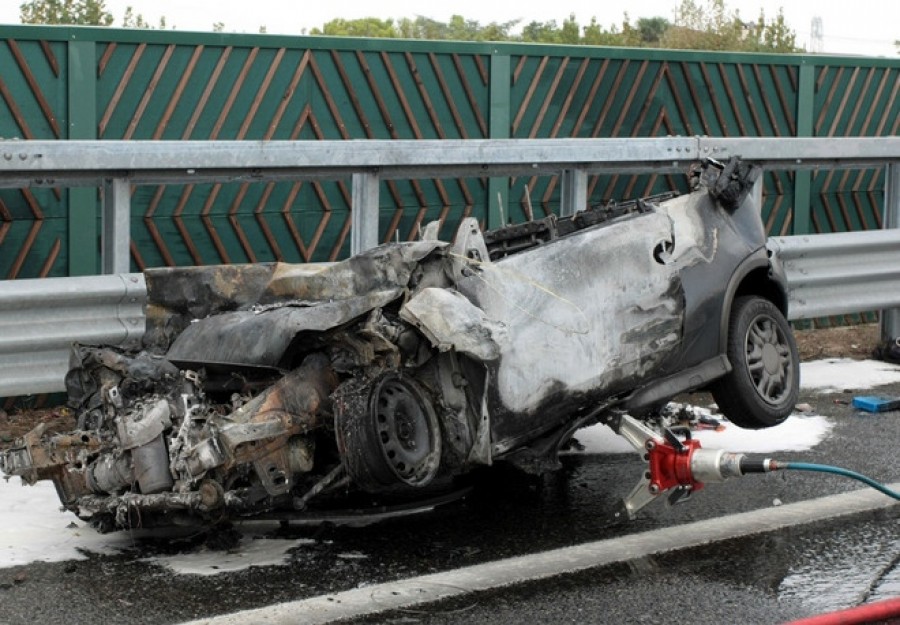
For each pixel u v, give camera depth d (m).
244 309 7.62
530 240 8.12
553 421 7.32
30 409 10.26
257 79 11.39
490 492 8.09
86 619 6.00
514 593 6.30
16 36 10.34
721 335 8.20
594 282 7.51
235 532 7.15
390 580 6.50
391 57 11.97
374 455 6.55
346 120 11.87
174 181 9.59
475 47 12.34
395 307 7.02
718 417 10.01
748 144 11.54
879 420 9.98
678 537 7.15
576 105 12.99
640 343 7.71
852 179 14.77
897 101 15.12
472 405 7.01
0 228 10.30
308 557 6.87
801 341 13.41
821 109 14.55
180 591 6.36
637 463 8.76
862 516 7.54
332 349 6.92
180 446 6.70
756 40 27.86
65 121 10.62
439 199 12.41
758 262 8.51
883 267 12.03
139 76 10.90
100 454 7.03
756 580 6.47
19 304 8.81
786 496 7.93
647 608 6.10
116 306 9.31
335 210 11.91
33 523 7.43
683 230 8.10
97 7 21.11
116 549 7.01
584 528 7.34
